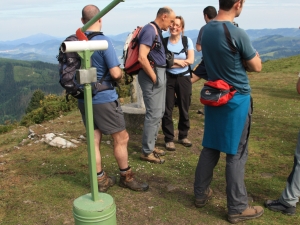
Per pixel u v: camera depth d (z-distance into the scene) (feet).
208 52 10.16
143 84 14.32
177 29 16.28
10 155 17.24
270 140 18.75
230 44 9.50
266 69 53.72
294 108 26.86
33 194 12.54
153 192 12.70
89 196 8.95
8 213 11.27
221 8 9.94
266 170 14.65
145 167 15.02
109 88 11.38
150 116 14.83
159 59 13.98
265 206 11.50
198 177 11.30
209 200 12.03
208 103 10.14
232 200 10.46
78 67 10.50
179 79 16.51
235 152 10.16
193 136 19.66
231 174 10.34
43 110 38.14
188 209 11.46
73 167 15.19
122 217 10.94
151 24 13.56
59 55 10.74
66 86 10.41
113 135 12.28
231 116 10.02
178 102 17.22
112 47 11.06
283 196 10.92
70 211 11.34
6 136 24.80
